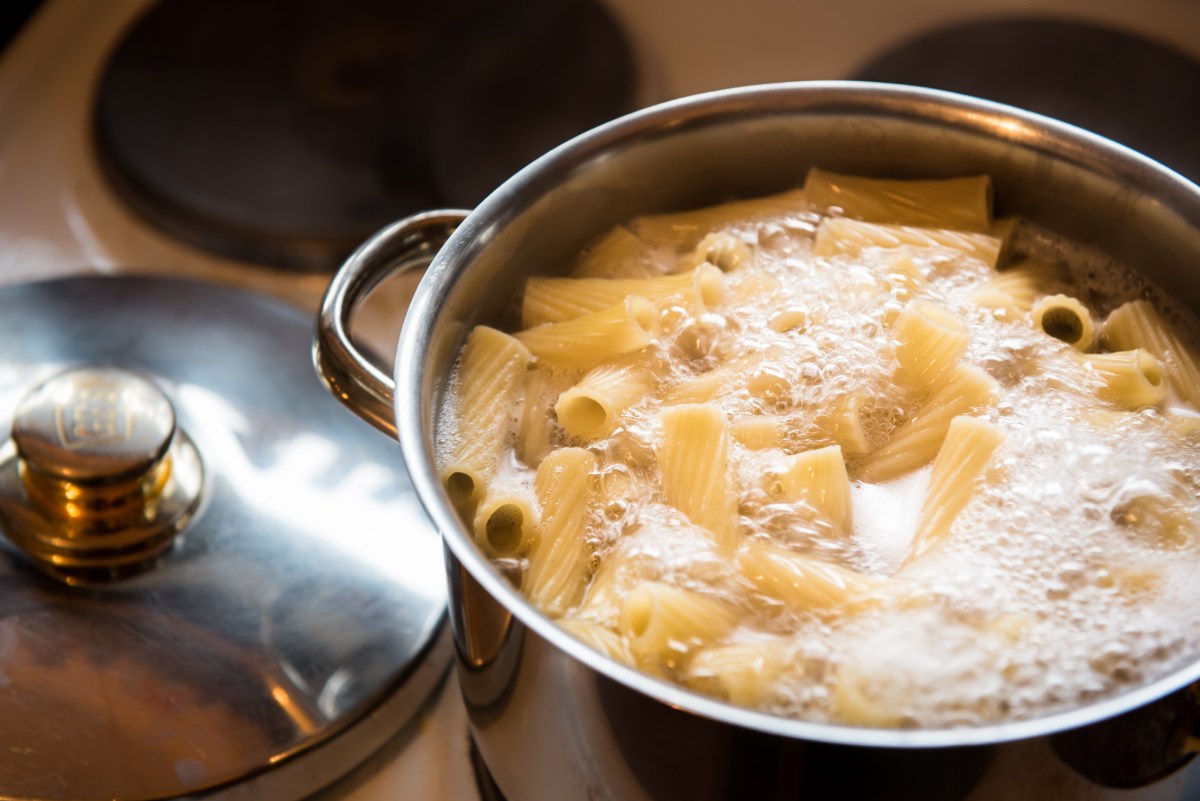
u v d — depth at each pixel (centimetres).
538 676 38
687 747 36
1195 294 46
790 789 36
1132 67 63
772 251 48
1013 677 39
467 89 64
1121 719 36
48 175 64
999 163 47
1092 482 42
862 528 43
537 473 44
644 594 40
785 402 45
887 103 47
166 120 63
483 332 45
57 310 56
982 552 41
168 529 49
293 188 60
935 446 44
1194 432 44
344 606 48
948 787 36
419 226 45
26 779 45
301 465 52
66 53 68
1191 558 41
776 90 47
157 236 61
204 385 54
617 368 46
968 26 65
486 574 37
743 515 43
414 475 38
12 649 47
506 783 43
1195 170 59
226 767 45
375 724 47
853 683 38
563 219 47
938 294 47
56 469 48
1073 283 48
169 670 47
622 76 64
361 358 42
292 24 67
